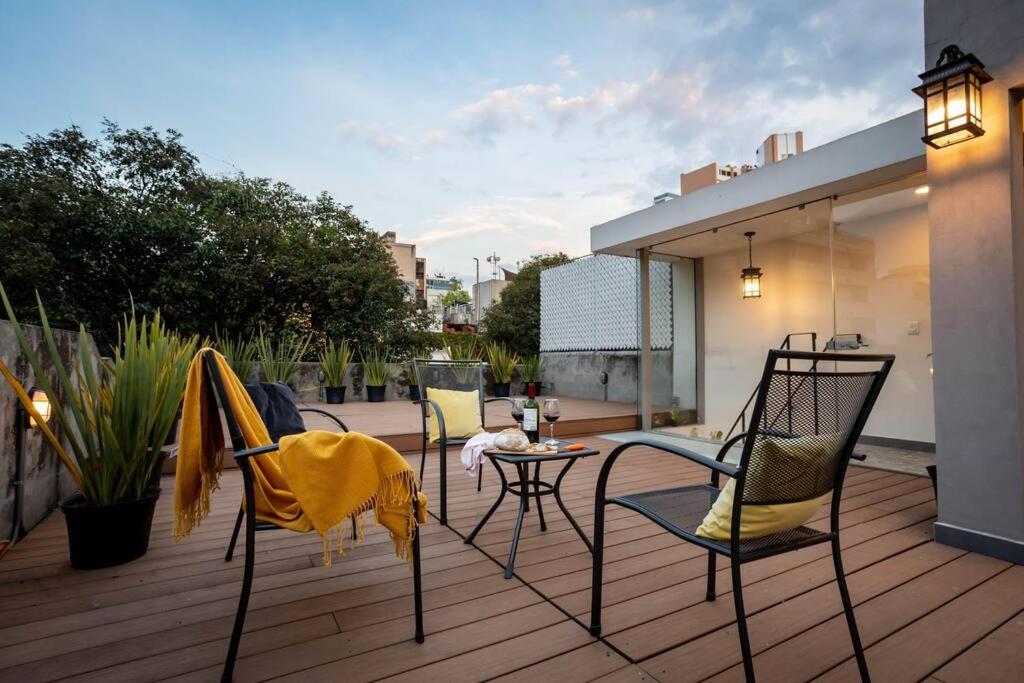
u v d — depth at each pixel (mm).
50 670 1398
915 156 3248
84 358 2229
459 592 1882
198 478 1675
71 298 9094
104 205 9227
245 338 10492
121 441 2172
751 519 1267
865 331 4543
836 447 1346
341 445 1509
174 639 1562
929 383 4328
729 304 5781
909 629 1623
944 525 2367
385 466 1549
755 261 5473
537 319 11578
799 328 5020
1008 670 1414
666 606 1767
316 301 11266
